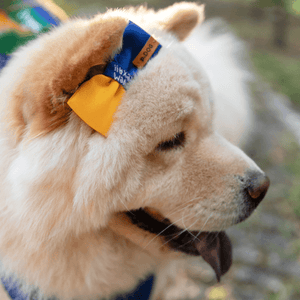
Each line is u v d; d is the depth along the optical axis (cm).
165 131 87
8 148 87
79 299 93
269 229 149
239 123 117
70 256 90
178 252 95
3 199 88
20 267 90
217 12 771
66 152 85
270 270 125
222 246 99
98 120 84
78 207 86
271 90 367
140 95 85
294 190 176
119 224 91
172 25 96
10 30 93
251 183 90
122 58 86
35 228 87
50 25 93
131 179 87
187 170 90
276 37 668
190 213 90
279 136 242
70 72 83
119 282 94
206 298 117
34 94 84
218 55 115
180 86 87
